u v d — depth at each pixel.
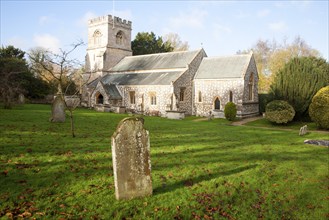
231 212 7.52
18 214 6.32
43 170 9.04
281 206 8.24
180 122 27.03
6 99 30.75
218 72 40.84
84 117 25.72
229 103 34.53
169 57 46.97
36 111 27.70
